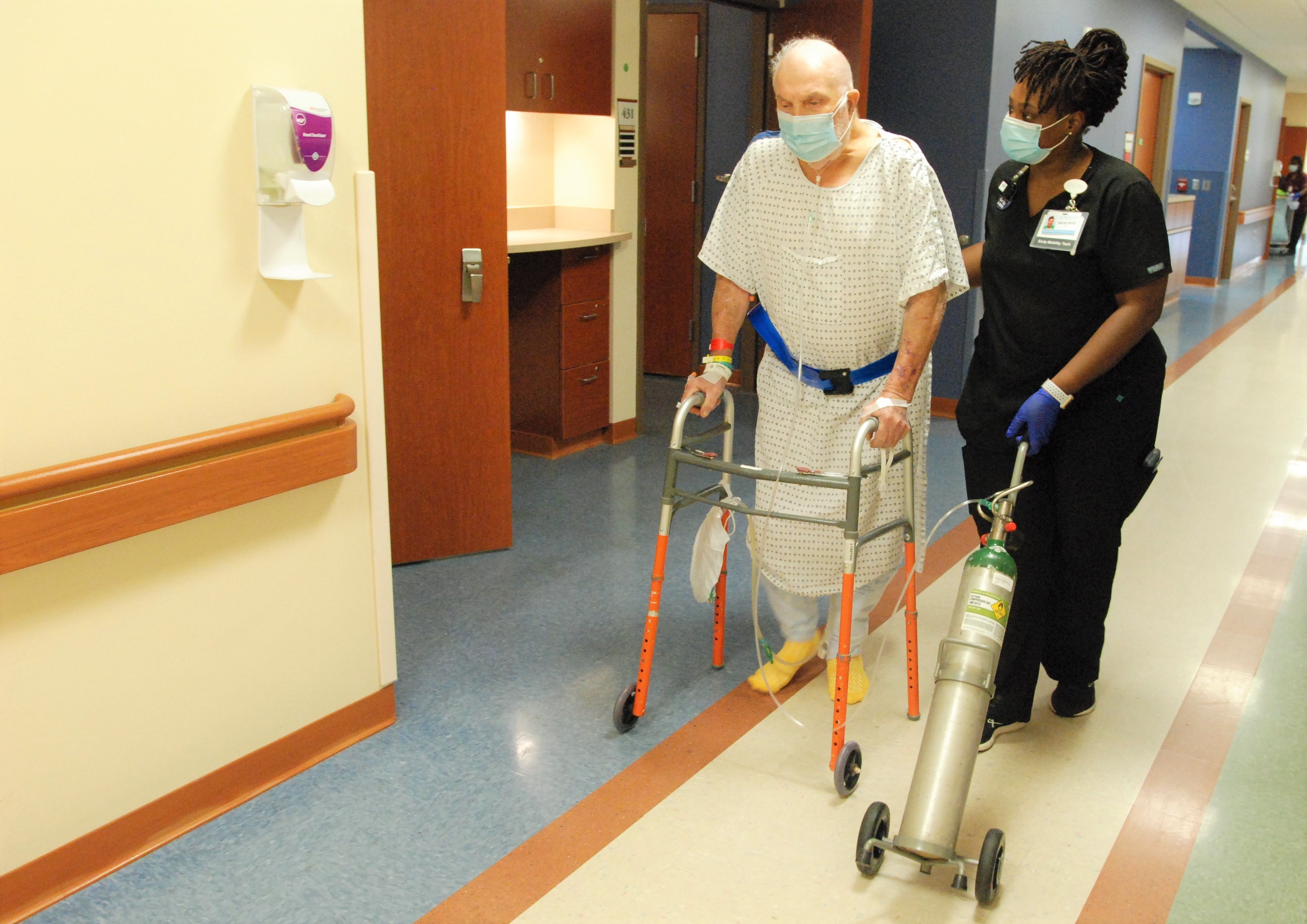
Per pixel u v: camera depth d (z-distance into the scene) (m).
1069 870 2.01
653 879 1.96
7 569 1.65
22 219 1.67
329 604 2.30
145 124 1.80
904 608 2.99
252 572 2.12
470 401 3.47
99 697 1.88
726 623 3.11
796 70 2.06
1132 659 2.91
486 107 3.29
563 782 2.27
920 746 2.44
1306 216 16.12
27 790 1.80
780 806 2.20
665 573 3.16
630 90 4.79
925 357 2.27
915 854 1.79
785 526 2.47
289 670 2.23
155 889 1.91
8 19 1.61
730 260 2.44
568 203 4.98
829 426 2.42
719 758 2.38
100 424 1.82
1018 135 2.11
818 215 2.25
